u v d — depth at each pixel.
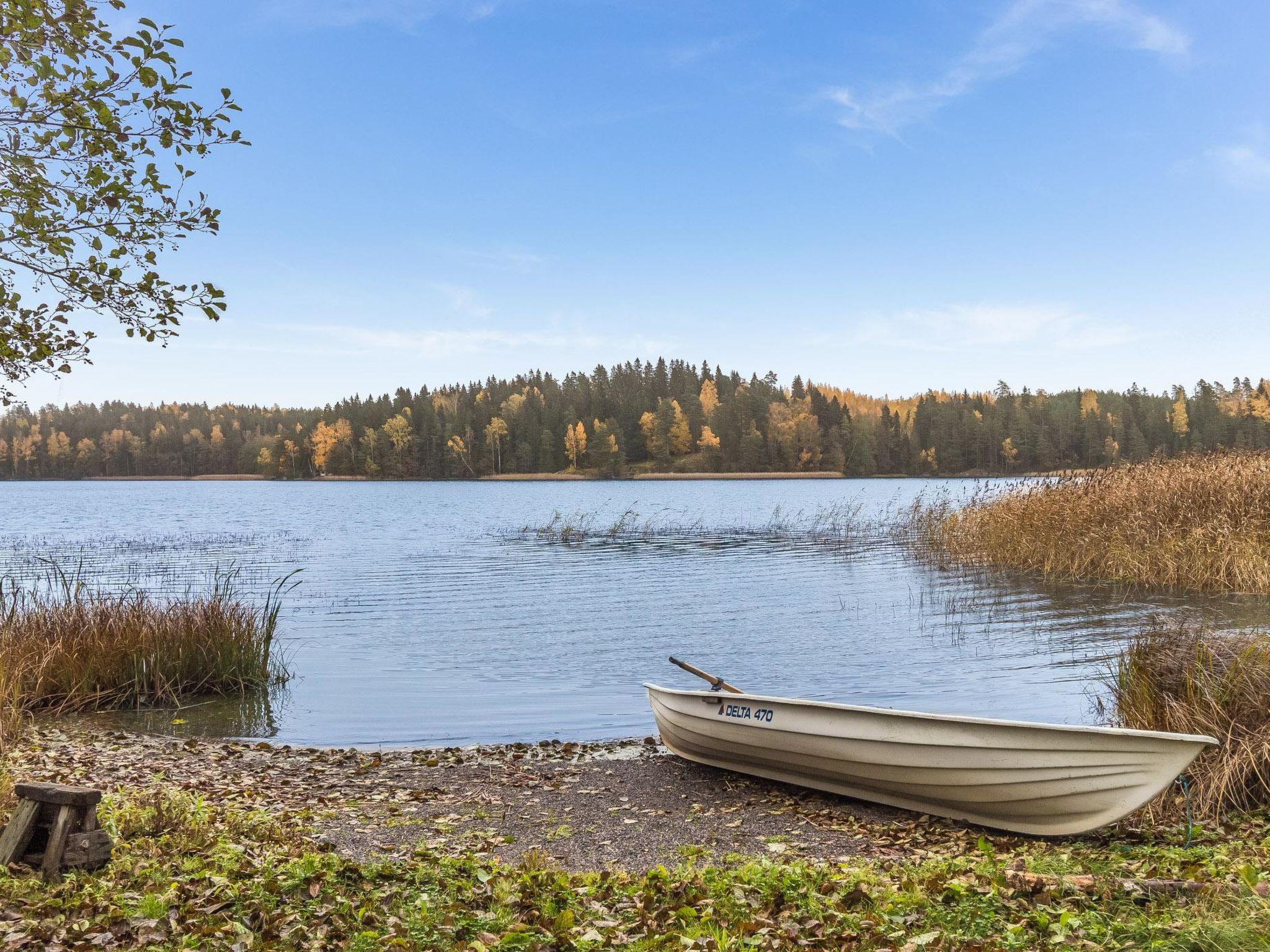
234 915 4.37
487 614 18.20
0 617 12.06
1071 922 4.20
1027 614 16.84
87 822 4.90
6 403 6.14
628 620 17.38
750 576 23.91
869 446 134.75
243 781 8.05
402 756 9.30
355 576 24.69
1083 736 6.03
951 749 6.67
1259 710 6.50
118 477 170.75
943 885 4.88
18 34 5.15
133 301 5.89
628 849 6.26
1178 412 125.06
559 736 10.13
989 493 29.55
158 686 11.52
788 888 4.96
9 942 3.91
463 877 5.23
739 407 139.38
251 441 175.75
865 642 14.95
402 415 148.62
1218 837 5.75
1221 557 18.33
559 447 146.00
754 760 8.16
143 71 5.34
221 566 26.91
